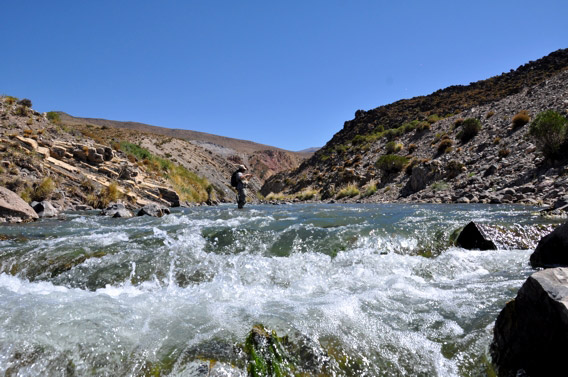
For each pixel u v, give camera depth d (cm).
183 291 434
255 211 1332
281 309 359
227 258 552
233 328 310
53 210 1191
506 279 437
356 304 368
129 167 1972
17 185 1310
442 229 667
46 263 530
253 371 248
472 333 294
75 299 380
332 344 289
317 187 3722
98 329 303
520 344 235
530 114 2184
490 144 2134
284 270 508
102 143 2364
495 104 3045
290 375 252
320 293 422
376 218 882
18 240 685
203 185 3238
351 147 4700
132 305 367
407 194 2158
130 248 596
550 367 214
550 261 462
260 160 14025
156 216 1179
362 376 255
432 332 306
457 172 1972
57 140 1856
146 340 291
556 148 1374
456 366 260
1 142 1483
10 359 262
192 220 992
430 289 417
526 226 636
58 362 263
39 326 304
